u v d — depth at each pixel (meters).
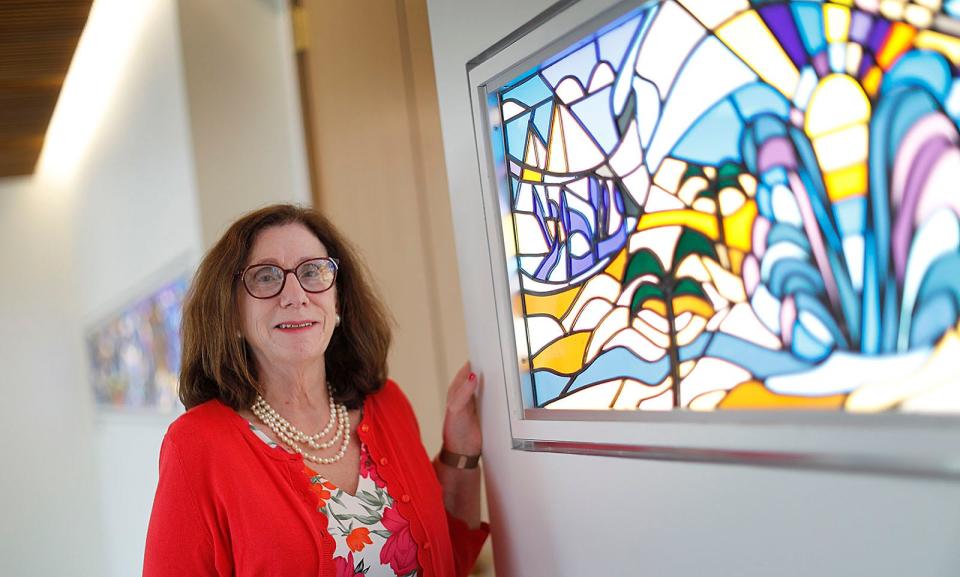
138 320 4.39
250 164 3.09
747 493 0.95
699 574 1.02
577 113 1.15
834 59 0.82
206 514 1.32
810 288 0.87
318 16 2.83
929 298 0.76
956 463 0.75
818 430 0.86
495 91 1.30
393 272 2.56
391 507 1.42
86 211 5.20
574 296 1.20
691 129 0.98
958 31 0.72
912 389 0.78
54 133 5.83
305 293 1.41
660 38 1.01
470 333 1.43
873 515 0.82
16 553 6.14
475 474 1.57
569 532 1.25
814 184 0.85
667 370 1.05
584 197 1.16
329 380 1.56
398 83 2.49
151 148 3.56
